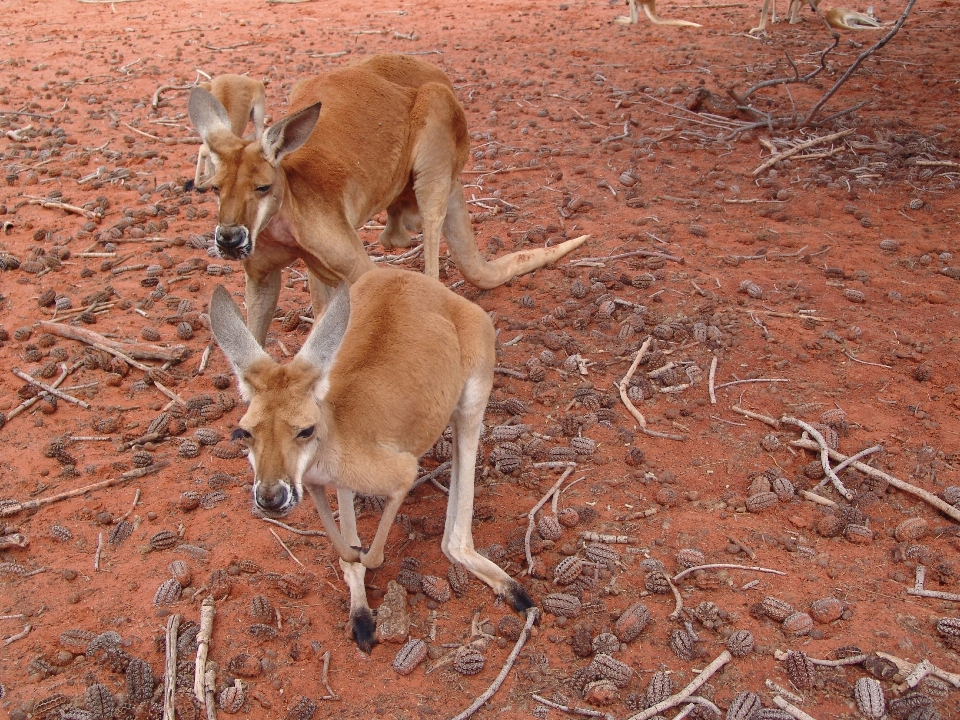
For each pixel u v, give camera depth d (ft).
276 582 6.00
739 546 6.16
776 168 11.84
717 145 12.71
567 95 15.25
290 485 5.01
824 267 9.37
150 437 7.36
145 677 5.42
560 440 7.22
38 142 13.92
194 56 19.38
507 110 14.70
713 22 20.89
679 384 7.73
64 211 11.25
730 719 5.12
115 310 9.11
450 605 5.91
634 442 7.18
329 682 5.45
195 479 6.98
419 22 22.18
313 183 7.18
